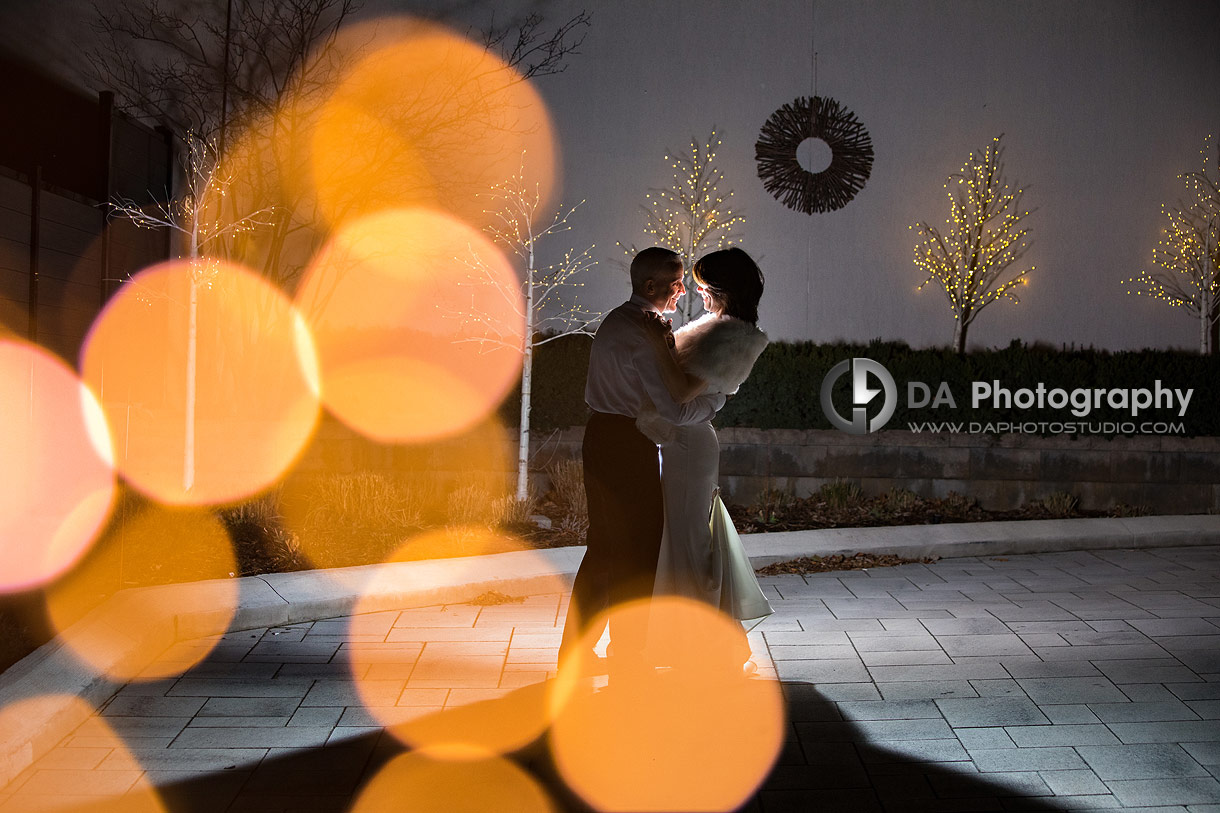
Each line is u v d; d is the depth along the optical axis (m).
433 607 5.29
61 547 6.09
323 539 6.41
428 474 8.15
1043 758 3.32
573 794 3.08
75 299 9.09
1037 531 6.89
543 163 10.71
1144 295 10.89
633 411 3.82
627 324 3.76
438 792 3.11
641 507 3.83
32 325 8.43
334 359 9.36
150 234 10.03
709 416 3.82
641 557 3.85
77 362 9.15
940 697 3.90
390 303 10.39
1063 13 10.88
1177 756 3.32
